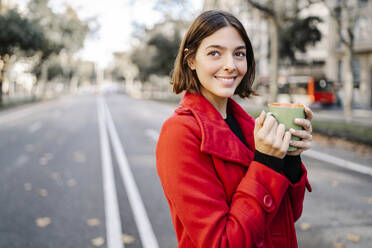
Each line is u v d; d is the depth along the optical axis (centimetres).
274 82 1332
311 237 347
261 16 1468
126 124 1469
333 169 630
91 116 1873
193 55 105
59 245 331
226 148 94
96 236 351
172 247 327
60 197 475
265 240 94
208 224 85
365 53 2630
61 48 3070
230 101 122
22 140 1012
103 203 450
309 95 2564
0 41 2183
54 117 1797
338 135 977
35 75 4034
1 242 337
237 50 101
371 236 349
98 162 705
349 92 1316
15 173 611
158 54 3225
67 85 7762
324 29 2872
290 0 1310
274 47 1325
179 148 92
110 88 7738
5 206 438
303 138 92
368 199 463
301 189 98
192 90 107
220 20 99
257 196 86
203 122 96
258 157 92
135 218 399
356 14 1365
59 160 725
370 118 1650
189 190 88
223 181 94
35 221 389
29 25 2234
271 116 90
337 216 403
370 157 734
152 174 603
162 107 2694
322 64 3288
